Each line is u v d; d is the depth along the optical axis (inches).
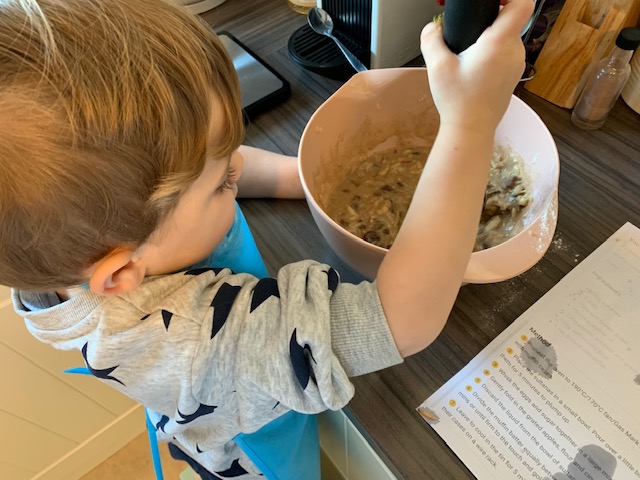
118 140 13.1
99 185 13.4
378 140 29.2
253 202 27.8
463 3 16.3
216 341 16.7
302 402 18.1
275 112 31.0
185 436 24.7
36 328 17.5
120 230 14.7
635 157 27.6
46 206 13.2
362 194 28.3
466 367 21.8
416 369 21.9
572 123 29.3
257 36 35.1
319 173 26.7
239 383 17.6
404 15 29.4
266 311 17.4
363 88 26.3
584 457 19.5
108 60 12.8
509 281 24.0
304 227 26.7
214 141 15.9
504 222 24.9
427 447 20.3
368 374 21.8
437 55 17.6
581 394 20.9
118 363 16.6
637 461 19.3
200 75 14.6
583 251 24.5
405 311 17.7
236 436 22.9
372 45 30.0
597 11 27.0
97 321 16.2
